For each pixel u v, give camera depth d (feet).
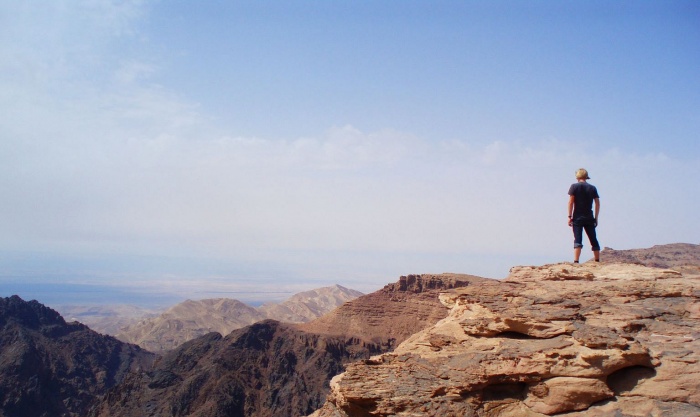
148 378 371.56
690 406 48.91
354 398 52.75
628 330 56.08
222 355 372.17
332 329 410.52
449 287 415.85
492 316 60.29
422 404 51.98
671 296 61.87
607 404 51.19
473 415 51.83
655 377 51.47
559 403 51.70
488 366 54.29
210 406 318.65
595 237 76.23
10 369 413.18
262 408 328.29
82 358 488.02
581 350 53.11
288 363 368.27
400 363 57.72
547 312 58.65
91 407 378.12
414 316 403.75
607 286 64.85
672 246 249.96
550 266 75.56
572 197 76.23
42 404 397.19
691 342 53.52
